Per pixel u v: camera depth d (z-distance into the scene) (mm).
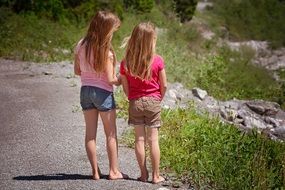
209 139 7758
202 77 17188
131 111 6004
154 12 28141
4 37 18609
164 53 19094
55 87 12844
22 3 22188
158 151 6078
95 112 6016
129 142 7918
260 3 36906
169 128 8461
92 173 6305
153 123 6016
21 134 8477
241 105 14047
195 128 8422
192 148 7484
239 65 22656
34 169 6691
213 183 6219
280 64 27484
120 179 6258
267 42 31594
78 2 23656
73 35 20219
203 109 12102
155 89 5938
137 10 27594
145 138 6145
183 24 29094
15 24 19906
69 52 18203
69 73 14875
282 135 11094
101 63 5734
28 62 16625
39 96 11719
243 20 34281
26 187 6004
